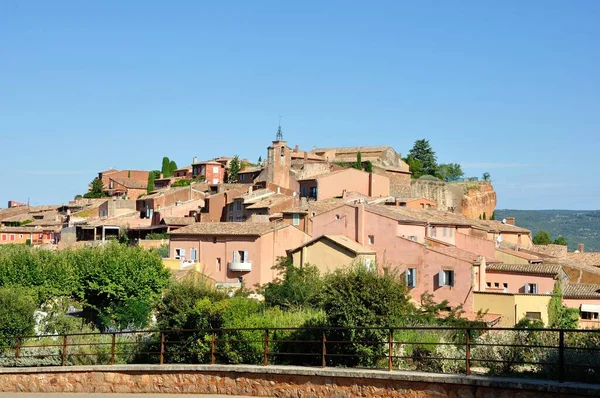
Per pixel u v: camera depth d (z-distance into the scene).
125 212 113.19
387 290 23.38
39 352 29.58
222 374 22.83
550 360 20.09
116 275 46.41
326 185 94.88
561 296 54.19
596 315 56.28
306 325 25.16
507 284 57.72
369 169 120.56
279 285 47.66
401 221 62.44
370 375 19.72
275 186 101.56
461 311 46.75
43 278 44.16
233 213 96.25
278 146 106.44
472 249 70.44
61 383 25.88
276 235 70.62
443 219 71.56
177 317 27.30
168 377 23.95
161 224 96.88
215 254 71.56
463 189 132.75
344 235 64.69
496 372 19.67
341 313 23.03
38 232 118.00
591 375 18.19
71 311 50.16
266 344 22.61
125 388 24.70
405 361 22.27
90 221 108.31
